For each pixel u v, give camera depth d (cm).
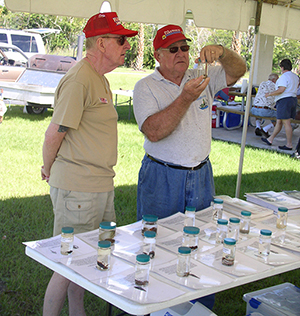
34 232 378
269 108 838
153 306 130
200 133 243
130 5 246
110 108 214
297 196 287
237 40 1905
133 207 450
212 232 202
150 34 2812
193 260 167
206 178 257
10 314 259
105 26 198
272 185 559
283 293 218
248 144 827
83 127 206
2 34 1369
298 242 199
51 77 1043
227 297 299
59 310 206
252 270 160
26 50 1415
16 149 683
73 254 167
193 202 246
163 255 171
